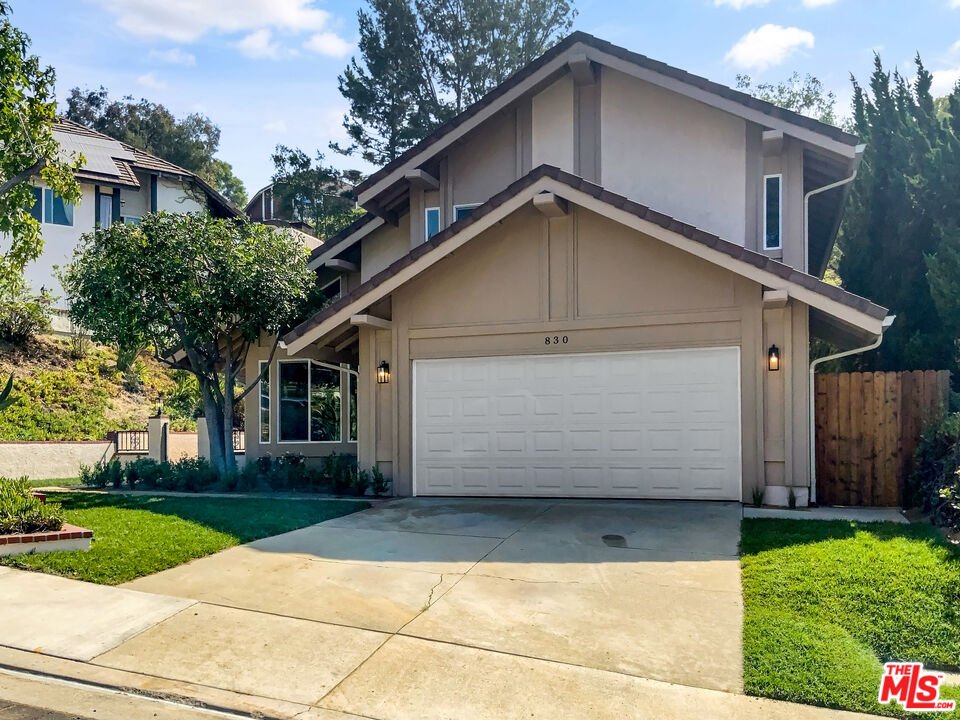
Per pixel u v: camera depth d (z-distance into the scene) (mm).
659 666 4984
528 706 4465
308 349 13078
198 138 54875
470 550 7910
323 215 31531
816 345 14328
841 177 13023
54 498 11430
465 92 31109
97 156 25953
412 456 11883
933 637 5168
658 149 12789
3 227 12320
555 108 13453
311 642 5426
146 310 12578
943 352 12109
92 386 21859
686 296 10547
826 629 5430
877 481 10227
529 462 11344
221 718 4371
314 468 13188
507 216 10859
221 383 16391
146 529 8625
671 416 10656
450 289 11781
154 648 5324
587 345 11008
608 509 10016
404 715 4371
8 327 21688
